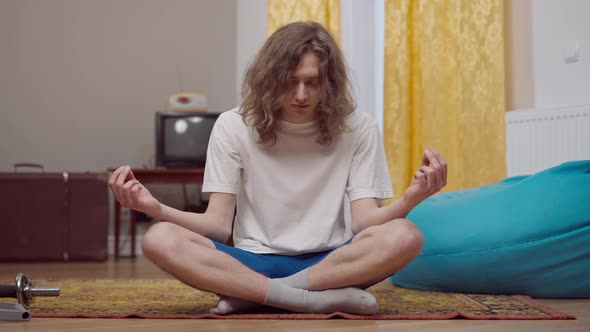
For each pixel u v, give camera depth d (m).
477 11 3.41
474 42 3.42
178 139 4.66
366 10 4.25
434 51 3.65
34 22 5.29
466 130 3.44
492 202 2.29
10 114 5.24
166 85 5.47
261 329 1.49
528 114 3.15
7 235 4.41
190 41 5.52
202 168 4.67
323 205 1.78
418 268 2.37
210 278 1.62
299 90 1.63
